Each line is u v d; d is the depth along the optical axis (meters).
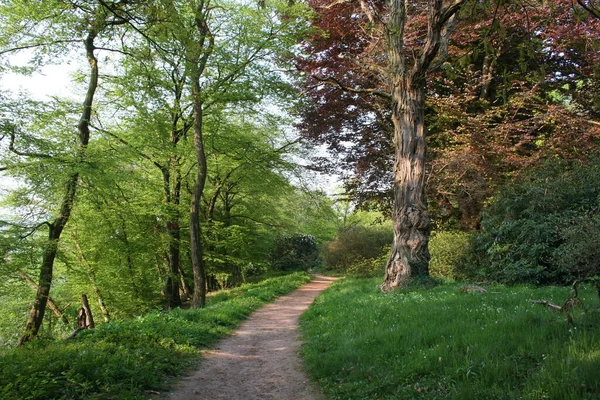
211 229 24.09
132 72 15.10
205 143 20.17
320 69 19.28
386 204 21.00
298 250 45.59
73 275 19.09
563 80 16.08
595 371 3.75
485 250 13.61
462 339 5.51
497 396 3.90
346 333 7.94
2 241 13.16
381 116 19.22
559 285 10.91
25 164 13.09
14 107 12.78
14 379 5.05
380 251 29.25
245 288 24.16
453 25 13.22
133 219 18.88
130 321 9.44
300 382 6.16
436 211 19.84
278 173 22.92
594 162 12.19
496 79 17.39
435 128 19.08
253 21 16.38
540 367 4.29
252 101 17.98
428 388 4.54
